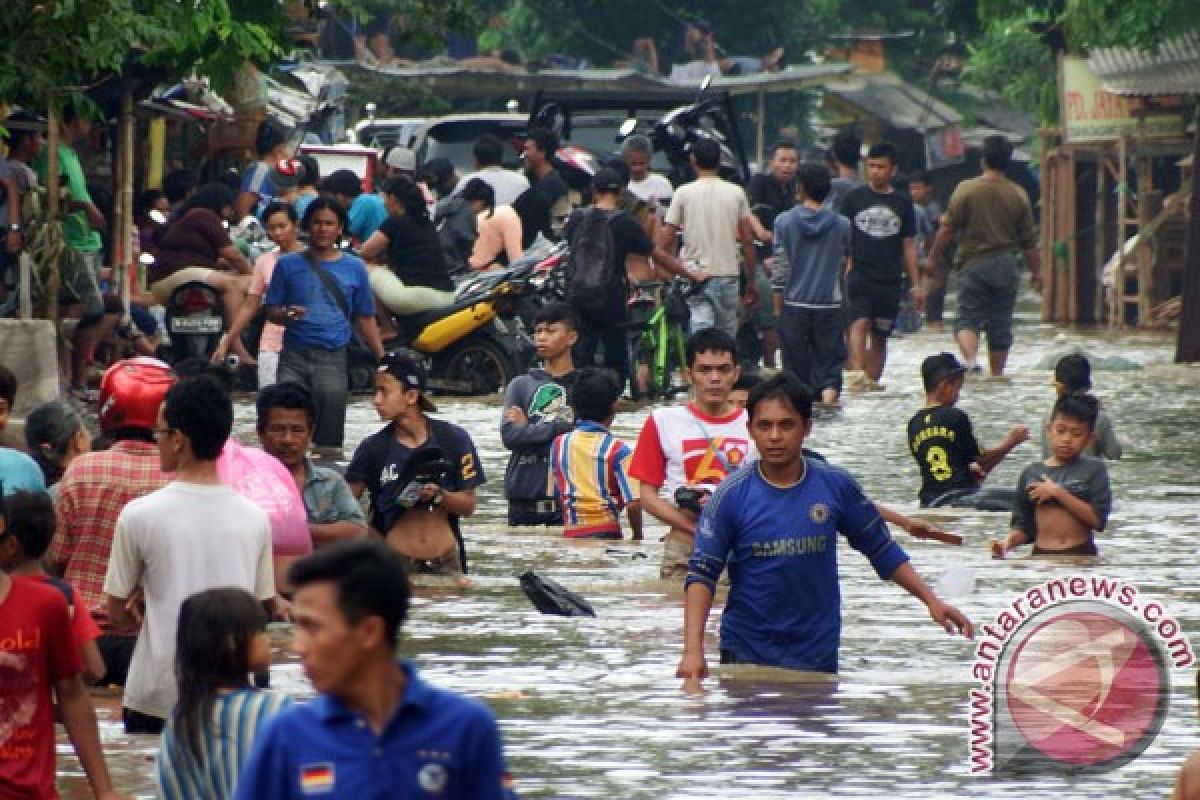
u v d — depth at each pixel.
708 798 20.86
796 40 175.62
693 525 33.34
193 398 23.00
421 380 33.59
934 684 26.03
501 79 143.38
